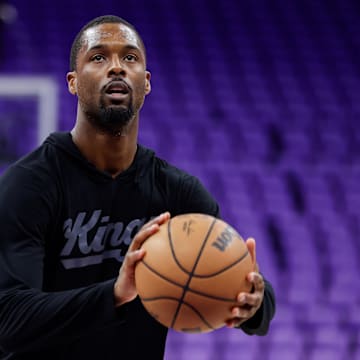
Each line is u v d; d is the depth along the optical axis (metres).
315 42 29.42
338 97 27.59
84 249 6.22
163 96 26.78
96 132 6.25
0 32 25.78
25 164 6.10
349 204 23.75
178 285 5.11
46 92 18.69
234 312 5.20
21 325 5.30
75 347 6.12
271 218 23.11
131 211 6.46
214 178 23.97
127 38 6.18
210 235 5.28
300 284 21.31
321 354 19.27
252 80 27.84
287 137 25.78
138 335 6.39
